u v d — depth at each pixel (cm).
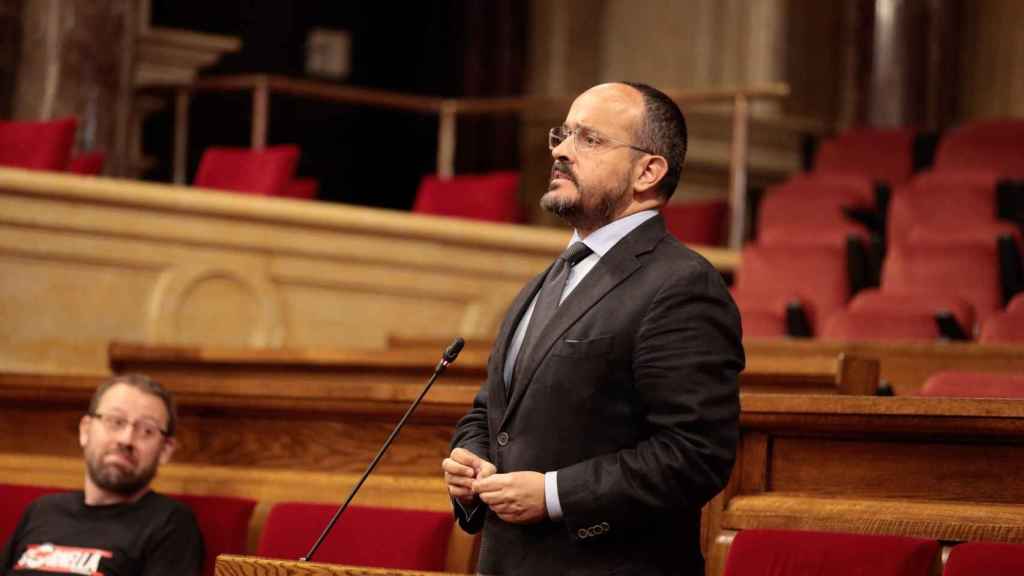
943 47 2572
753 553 657
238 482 934
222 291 1596
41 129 1702
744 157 1944
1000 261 1570
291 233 1622
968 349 1239
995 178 1953
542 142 2516
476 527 604
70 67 1916
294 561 554
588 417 568
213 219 1590
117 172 1947
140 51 2058
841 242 1830
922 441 696
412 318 1669
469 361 1111
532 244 1700
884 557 624
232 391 940
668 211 2050
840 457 719
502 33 2606
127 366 1252
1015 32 2556
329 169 2617
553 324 582
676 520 574
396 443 891
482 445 618
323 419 922
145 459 878
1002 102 2566
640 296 572
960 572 598
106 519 873
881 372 1271
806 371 945
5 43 1928
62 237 1537
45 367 1527
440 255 1678
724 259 1817
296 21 2608
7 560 882
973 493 680
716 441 551
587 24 2606
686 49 2561
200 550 875
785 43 2538
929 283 1578
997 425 664
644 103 603
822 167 2283
